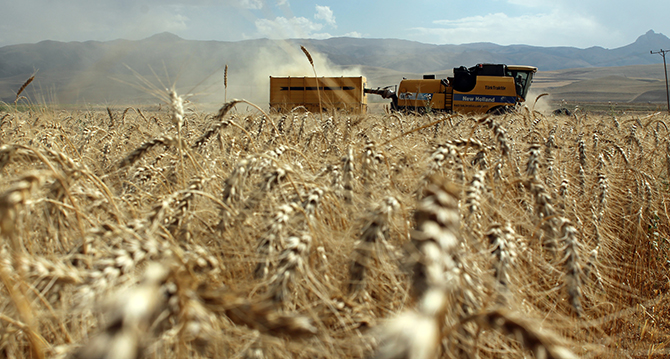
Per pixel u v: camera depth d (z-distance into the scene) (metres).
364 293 1.99
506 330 1.23
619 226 4.22
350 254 2.03
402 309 1.92
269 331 1.27
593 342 2.68
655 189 4.50
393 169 3.12
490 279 1.95
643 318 3.13
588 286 2.85
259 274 1.92
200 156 3.65
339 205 2.47
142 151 3.12
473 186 2.29
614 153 5.09
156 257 1.48
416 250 1.00
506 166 3.43
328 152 4.16
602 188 3.61
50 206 2.13
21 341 1.88
